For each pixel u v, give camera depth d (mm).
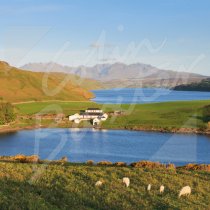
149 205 23094
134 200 23547
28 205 20188
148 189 25938
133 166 38531
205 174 33344
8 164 30828
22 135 105250
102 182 26781
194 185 28516
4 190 22297
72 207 21328
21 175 26766
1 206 19406
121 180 27812
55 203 21672
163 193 25656
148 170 33031
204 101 150000
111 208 22078
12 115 122562
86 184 26109
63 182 26156
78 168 31469
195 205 23859
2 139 99812
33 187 24281
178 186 27578
